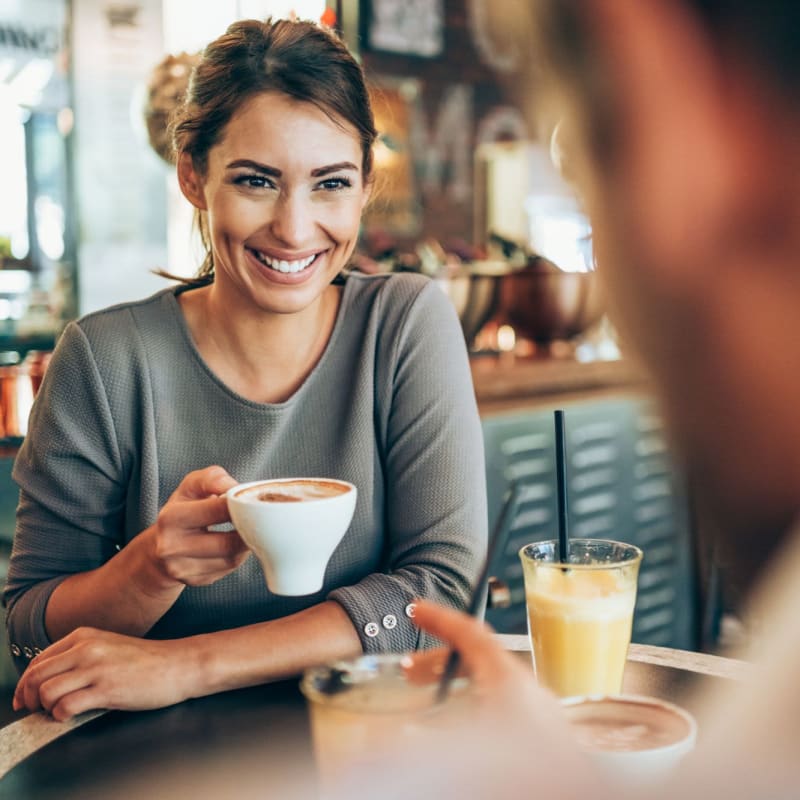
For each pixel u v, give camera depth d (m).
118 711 1.10
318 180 1.35
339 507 1.00
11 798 0.89
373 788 0.56
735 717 0.33
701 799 0.34
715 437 0.31
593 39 0.28
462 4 4.55
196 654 1.14
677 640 3.78
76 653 1.13
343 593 1.26
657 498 3.73
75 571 1.47
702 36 0.27
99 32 3.42
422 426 1.48
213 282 1.59
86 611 1.28
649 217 0.29
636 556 1.03
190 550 1.12
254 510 0.98
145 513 1.45
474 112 4.66
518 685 0.48
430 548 1.39
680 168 0.28
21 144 3.35
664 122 0.28
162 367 1.47
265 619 1.43
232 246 1.38
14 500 2.39
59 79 3.38
